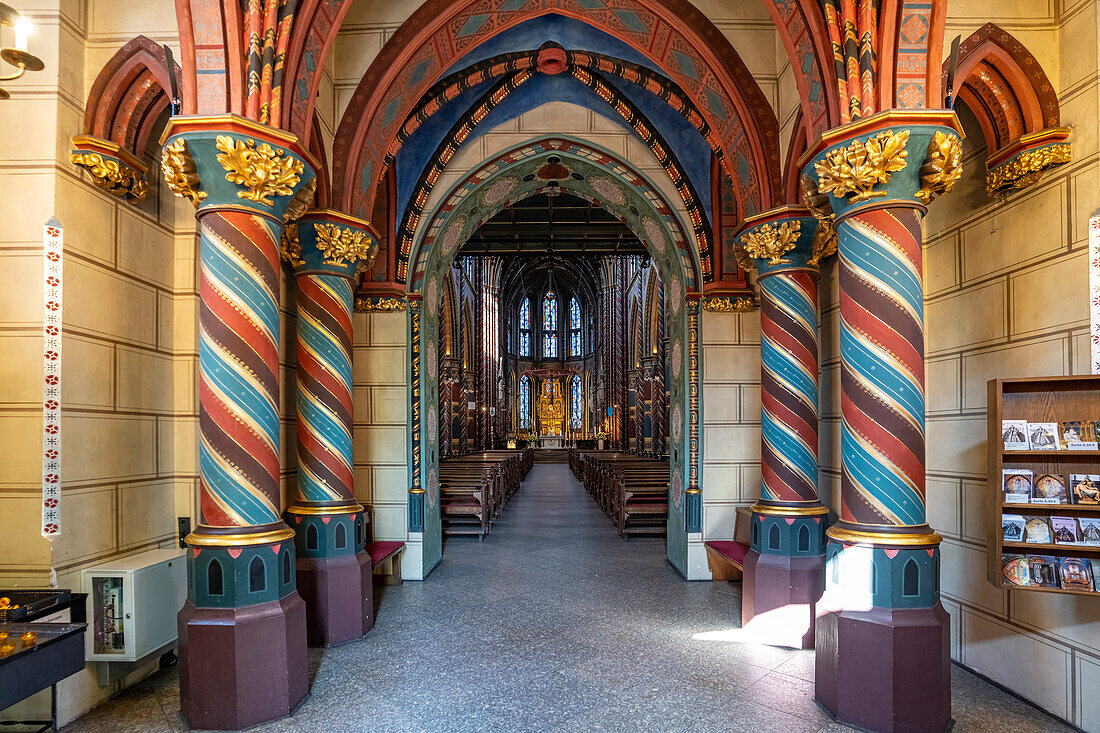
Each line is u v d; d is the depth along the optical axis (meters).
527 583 6.88
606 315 30.56
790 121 5.11
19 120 3.78
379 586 6.77
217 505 3.66
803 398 5.20
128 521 4.28
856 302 3.68
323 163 5.17
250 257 3.71
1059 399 3.52
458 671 4.39
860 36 3.54
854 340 3.68
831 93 3.70
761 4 5.32
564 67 6.43
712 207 7.07
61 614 3.64
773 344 5.29
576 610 5.86
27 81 3.79
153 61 4.02
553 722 3.62
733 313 7.12
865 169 3.52
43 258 3.72
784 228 5.04
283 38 3.70
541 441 36.38
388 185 7.10
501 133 7.21
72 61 3.94
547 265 30.22
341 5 4.19
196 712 3.54
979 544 4.30
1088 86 3.55
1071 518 3.39
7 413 3.68
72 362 3.83
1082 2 3.62
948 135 3.39
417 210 7.12
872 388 3.61
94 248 4.03
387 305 7.13
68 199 3.85
